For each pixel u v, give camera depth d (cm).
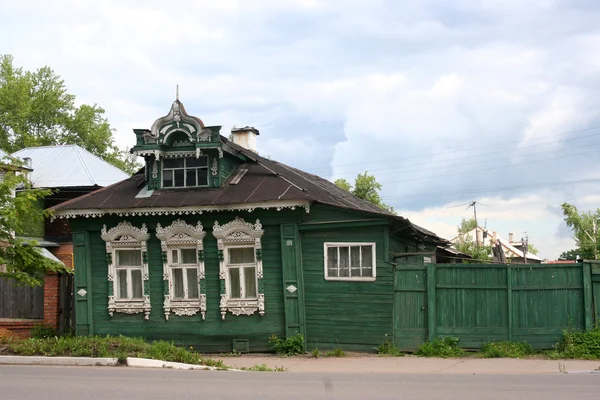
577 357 1628
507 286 1744
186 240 1944
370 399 956
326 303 1852
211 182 1981
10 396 1006
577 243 7775
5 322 2070
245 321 1906
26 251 1783
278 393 1018
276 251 1891
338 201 2047
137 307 1983
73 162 3925
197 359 1543
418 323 1791
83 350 1562
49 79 5916
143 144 1994
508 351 1678
